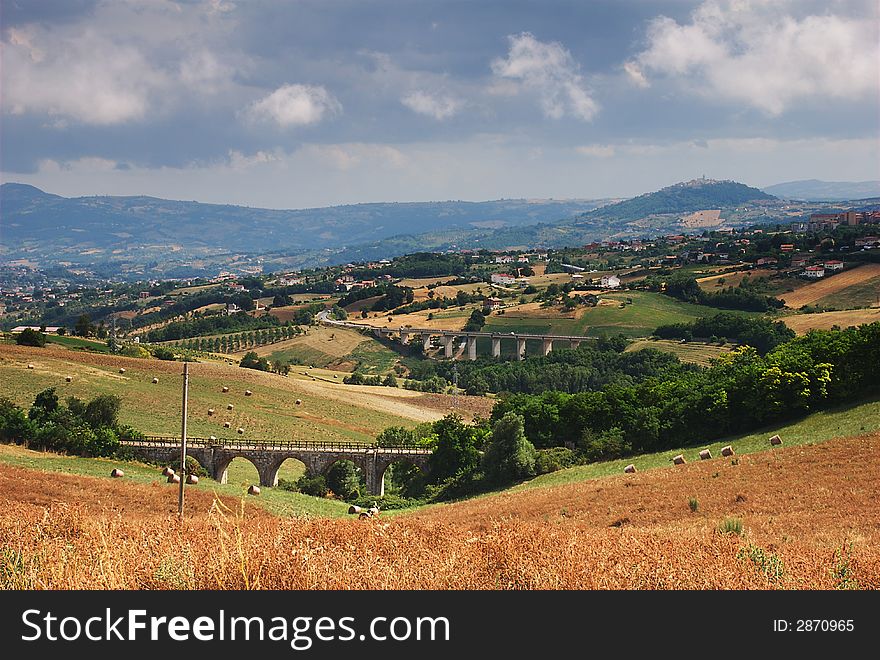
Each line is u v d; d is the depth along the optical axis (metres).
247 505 56.84
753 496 48.41
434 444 97.00
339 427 130.50
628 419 90.00
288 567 18.06
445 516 54.94
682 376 112.94
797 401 78.81
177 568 18.28
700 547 23.80
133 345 174.38
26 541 21.36
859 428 66.06
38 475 58.72
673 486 55.91
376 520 27.89
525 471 84.69
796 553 24.41
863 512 40.06
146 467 82.31
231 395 138.75
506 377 199.25
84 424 89.12
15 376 124.50
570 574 19.42
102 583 17.20
